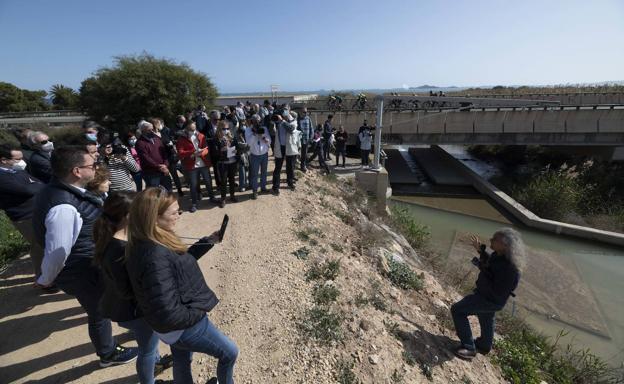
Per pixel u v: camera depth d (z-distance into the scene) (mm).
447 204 15016
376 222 8695
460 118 18641
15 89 48438
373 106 27156
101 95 20812
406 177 18969
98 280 2611
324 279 4652
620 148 17250
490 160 23328
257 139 7289
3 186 3578
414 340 3984
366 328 3830
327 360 3299
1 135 18781
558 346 5797
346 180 11141
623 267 9312
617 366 5633
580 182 15641
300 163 11242
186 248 2010
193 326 2014
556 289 8078
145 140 5805
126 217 2107
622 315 7070
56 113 36281
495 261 3627
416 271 6352
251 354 3301
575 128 17312
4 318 3725
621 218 12492
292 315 3852
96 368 3053
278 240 5703
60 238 2334
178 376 2262
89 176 2652
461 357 3998
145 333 2250
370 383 3178
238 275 4637
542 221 11969
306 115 10438
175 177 7594
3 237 6047
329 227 6699
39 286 4250
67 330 3561
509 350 4500
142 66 21047
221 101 34531
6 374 2982
